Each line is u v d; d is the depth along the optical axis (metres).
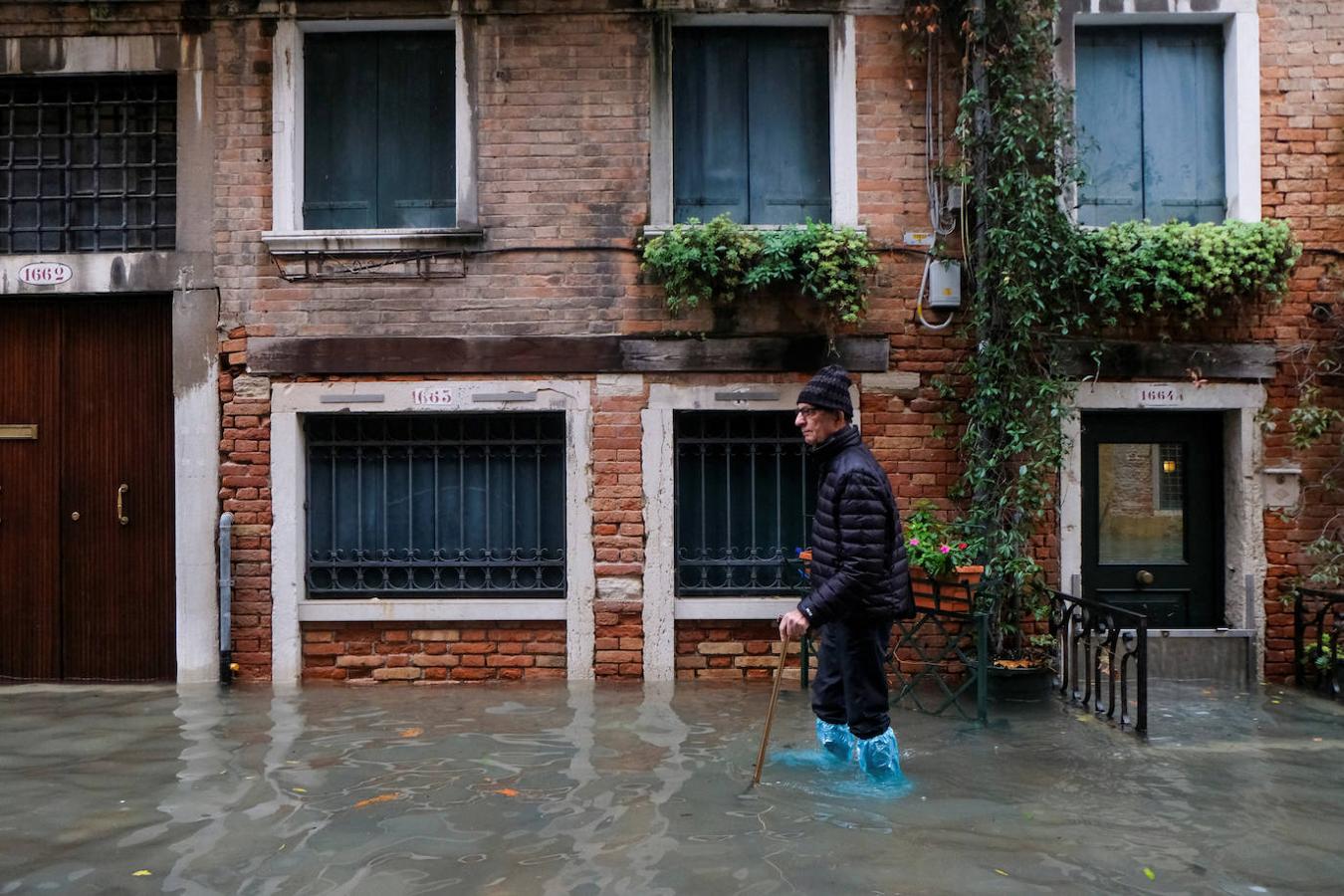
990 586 6.48
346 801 4.27
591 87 6.95
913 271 6.96
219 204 6.95
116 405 7.10
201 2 6.94
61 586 7.09
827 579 4.50
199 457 6.94
